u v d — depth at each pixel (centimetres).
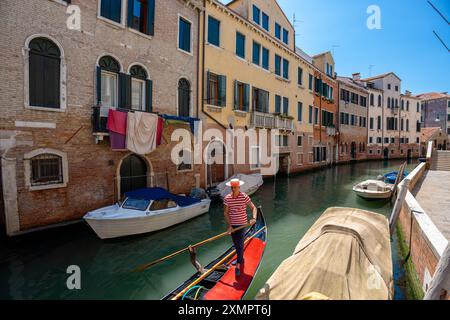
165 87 1088
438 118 4606
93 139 843
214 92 1376
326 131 2666
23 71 696
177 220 863
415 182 1274
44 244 700
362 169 2652
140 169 1023
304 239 585
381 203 1257
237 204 489
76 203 805
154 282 560
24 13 697
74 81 797
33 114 717
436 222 689
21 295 500
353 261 426
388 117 3809
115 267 611
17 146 690
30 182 712
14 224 681
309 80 2338
